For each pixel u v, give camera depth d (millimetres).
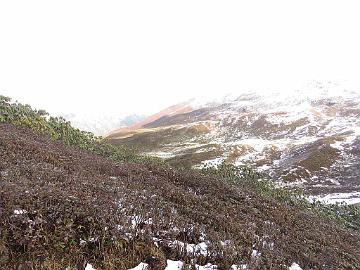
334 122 126188
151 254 11391
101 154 30172
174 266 11352
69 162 19750
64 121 35250
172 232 12695
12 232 10180
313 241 18297
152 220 12859
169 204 16125
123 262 10914
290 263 14109
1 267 9352
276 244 15539
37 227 10562
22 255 9961
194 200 18422
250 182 31312
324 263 15320
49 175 15055
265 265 12891
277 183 64125
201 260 12000
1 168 14977
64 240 10617
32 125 28609
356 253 19312
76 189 13727
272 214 20766
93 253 10844
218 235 13859
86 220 11320
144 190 17609
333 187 59875
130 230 11812
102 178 17969
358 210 34344
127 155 31875
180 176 24047
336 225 26422
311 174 69000
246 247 13719
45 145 22828
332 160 75500
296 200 30781
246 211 19781
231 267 12109
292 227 19672
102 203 12805
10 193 11242
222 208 18406
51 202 11555
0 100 31844
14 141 20047
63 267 10039
